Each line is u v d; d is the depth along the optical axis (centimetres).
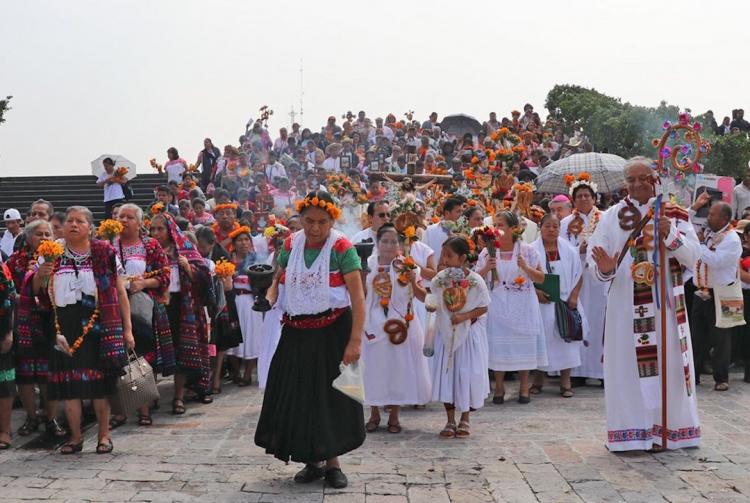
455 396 728
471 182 1357
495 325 890
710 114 2266
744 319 994
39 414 819
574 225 1008
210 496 554
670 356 659
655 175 660
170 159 2195
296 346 579
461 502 540
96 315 674
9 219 1277
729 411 831
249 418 826
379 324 753
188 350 848
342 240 576
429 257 862
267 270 671
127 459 657
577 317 918
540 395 942
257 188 1681
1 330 698
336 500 545
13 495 555
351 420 575
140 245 802
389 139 2153
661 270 648
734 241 935
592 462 634
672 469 610
